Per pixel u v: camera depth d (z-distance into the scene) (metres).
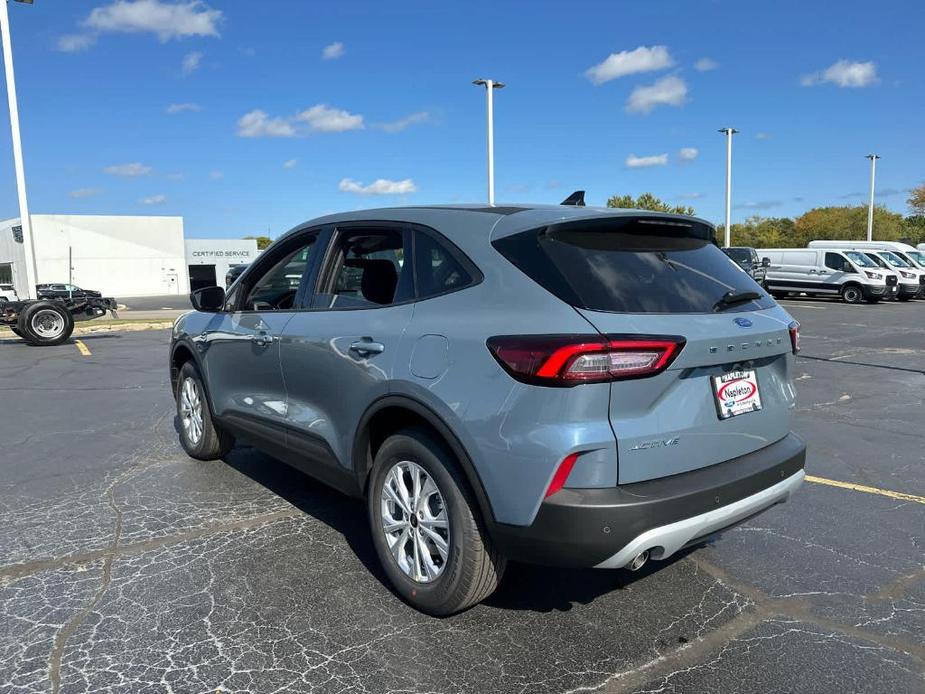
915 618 3.16
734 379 2.95
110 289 51.34
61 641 2.92
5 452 5.75
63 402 7.87
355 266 3.67
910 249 31.42
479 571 2.89
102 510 4.41
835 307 23.84
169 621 3.08
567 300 2.64
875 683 2.68
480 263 2.96
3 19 18.56
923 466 5.46
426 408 2.91
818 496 4.77
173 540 3.96
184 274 54.00
